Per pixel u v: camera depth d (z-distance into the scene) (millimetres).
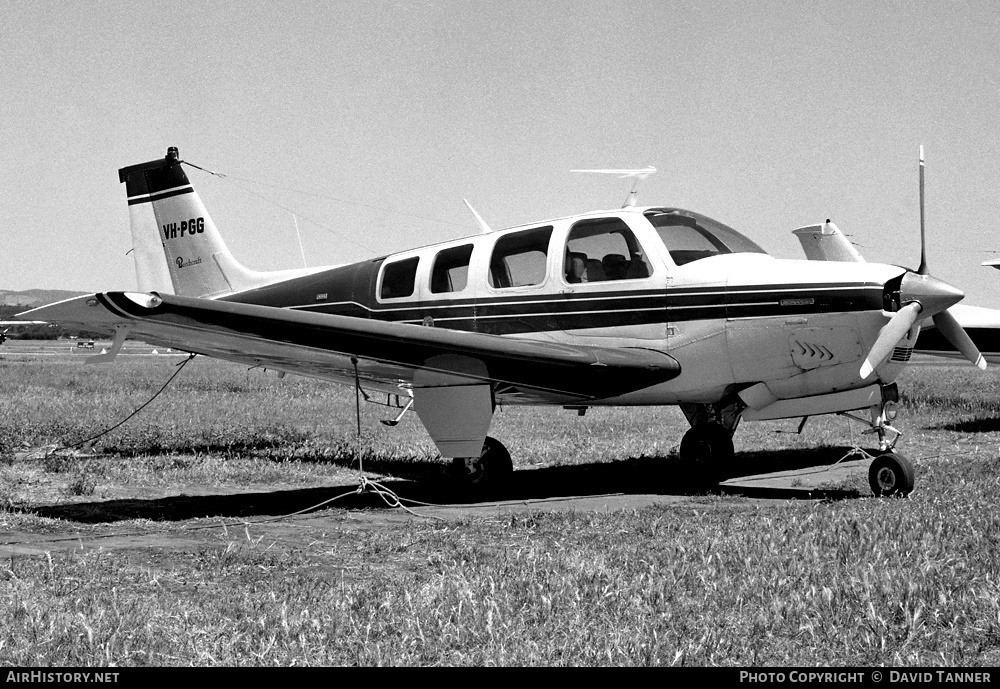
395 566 4891
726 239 8617
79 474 8703
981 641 3572
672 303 8008
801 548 4945
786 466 10000
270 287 10711
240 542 5594
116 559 5004
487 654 3395
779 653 3451
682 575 4414
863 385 7574
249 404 17078
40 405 15938
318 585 4379
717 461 8938
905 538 5082
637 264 8242
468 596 4004
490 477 8453
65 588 4281
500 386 8188
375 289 9633
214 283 11641
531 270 8734
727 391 8164
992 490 7094
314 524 6383
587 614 3846
